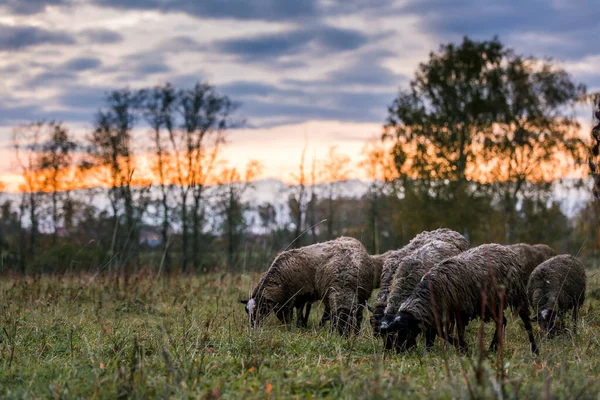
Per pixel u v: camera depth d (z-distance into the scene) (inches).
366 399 241.0
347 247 510.6
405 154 1674.5
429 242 465.7
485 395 233.3
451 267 372.8
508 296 378.0
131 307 542.3
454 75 1713.8
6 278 746.8
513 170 1647.4
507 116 1643.7
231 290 657.6
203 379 272.8
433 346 387.2
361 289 495.5
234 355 336.2
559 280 470.9
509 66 1704.0
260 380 273.7
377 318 405.4
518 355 340.2
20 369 305.9
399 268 417.4
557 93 1664.6
